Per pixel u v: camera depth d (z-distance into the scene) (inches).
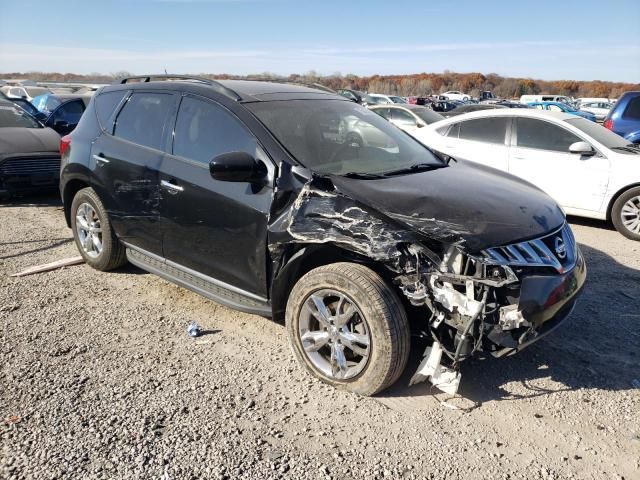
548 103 1280.8
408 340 119.3
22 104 449.4
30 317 162.9
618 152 268.4
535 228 124.7
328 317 127.9
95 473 99.5
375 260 119.7
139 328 157.8
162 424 114.0
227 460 103.7
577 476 101.3
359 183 132.0
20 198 335.3
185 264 161.0
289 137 143.7
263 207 135.3
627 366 140.3
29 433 110.0
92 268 205.6
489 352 118.0
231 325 160.9
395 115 518.9
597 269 213.9
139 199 169.8
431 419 117.6
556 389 129.6
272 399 124.0
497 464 104.3
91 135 194.1
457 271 115.0
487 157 306.2
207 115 156.2
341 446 108.7
